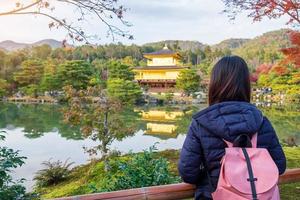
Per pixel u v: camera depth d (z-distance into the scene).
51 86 38.88
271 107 32.16
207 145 1.23
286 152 8.44
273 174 1.15
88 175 7.80
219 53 65.31
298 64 6.80
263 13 6.06
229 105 1.26
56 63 42.53
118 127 8.58
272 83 36.03
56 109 31.97
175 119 25.00
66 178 8.63
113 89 30.84
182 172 1.29
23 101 41.78
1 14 3.62
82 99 8.68
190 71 42.34
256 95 36.97
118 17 4.03
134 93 32.69
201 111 1.28
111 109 8.48
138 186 3.57
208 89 1.38
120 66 35.59
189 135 1.28
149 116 27.00
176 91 46.09
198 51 75.56
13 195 2.47
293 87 33.75
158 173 3.64
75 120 8.56
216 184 1.22
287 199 4.44
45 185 8.46
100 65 39.91
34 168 10.14
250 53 59.88
